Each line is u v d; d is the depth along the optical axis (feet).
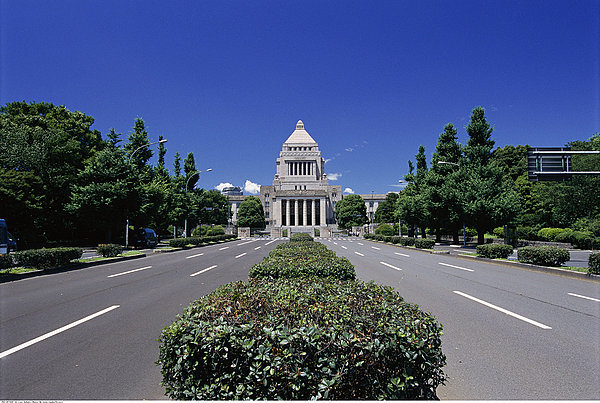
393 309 12.25
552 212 128.26
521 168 168.35
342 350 10.00
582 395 13.62
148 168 148.36
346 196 325.21
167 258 73.82
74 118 131.03
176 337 10.59
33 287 38.01
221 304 12.71
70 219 117.70
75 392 13.80
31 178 99.19
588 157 113.50
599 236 99.76
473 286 37.58
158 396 13.47
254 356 10.00
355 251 94.79
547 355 17.75
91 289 36.63
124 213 116.67
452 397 13.44
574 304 28.96
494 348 18.74
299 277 21.26
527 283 39.63
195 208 178.09
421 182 146.10
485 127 111.96
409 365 10.25
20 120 115.44
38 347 19.03
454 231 130.82
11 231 98.84
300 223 369.50
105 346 19.20
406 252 91.09
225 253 87.15
